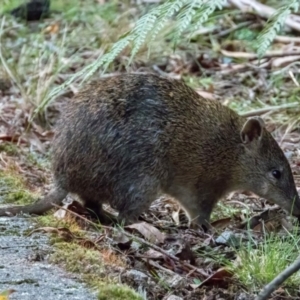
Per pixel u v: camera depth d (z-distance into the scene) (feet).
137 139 34.81
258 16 64.49
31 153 44.93
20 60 57.47
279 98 54.19
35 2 69.31
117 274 26.27
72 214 33.27
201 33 63.10
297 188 41.88
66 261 26.73
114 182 34.73
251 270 27.61
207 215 37.91
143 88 35.70
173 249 31.58
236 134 38.34
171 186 37.42
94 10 69.21
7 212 32.14
